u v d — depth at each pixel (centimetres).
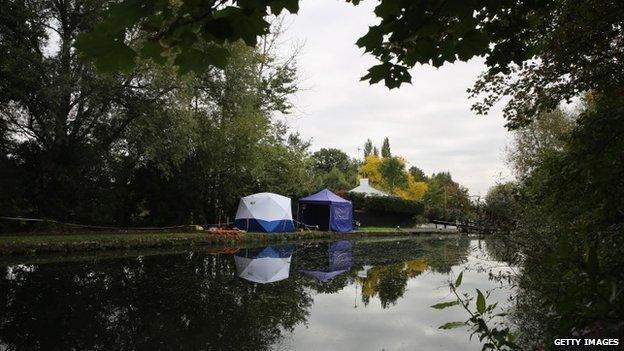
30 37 1230
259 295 736
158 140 1448
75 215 1470
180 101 1455
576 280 175
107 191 1538
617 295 153
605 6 419
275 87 2331
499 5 241
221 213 2000
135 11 159
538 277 518
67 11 1368
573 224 383
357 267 1127
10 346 453
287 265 1137
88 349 451
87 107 1441
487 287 786
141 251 1262
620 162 309
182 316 588
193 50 182
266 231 1878
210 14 168
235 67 1689
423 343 488
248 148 1825
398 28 206
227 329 534
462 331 532
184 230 1748
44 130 1317
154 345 469
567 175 362
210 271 965
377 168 4394
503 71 308
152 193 1791
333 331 534
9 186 1287
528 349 379
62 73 1203
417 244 1867
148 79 1382
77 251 1153
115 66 173
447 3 199
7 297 664
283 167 2244
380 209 2939
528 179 542
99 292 717
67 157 1427
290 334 520
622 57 458
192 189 1825
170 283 811
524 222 591
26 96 1190
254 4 165
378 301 709
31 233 1290
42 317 564
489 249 1288
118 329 522
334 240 2012
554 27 470
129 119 1489
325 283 876
